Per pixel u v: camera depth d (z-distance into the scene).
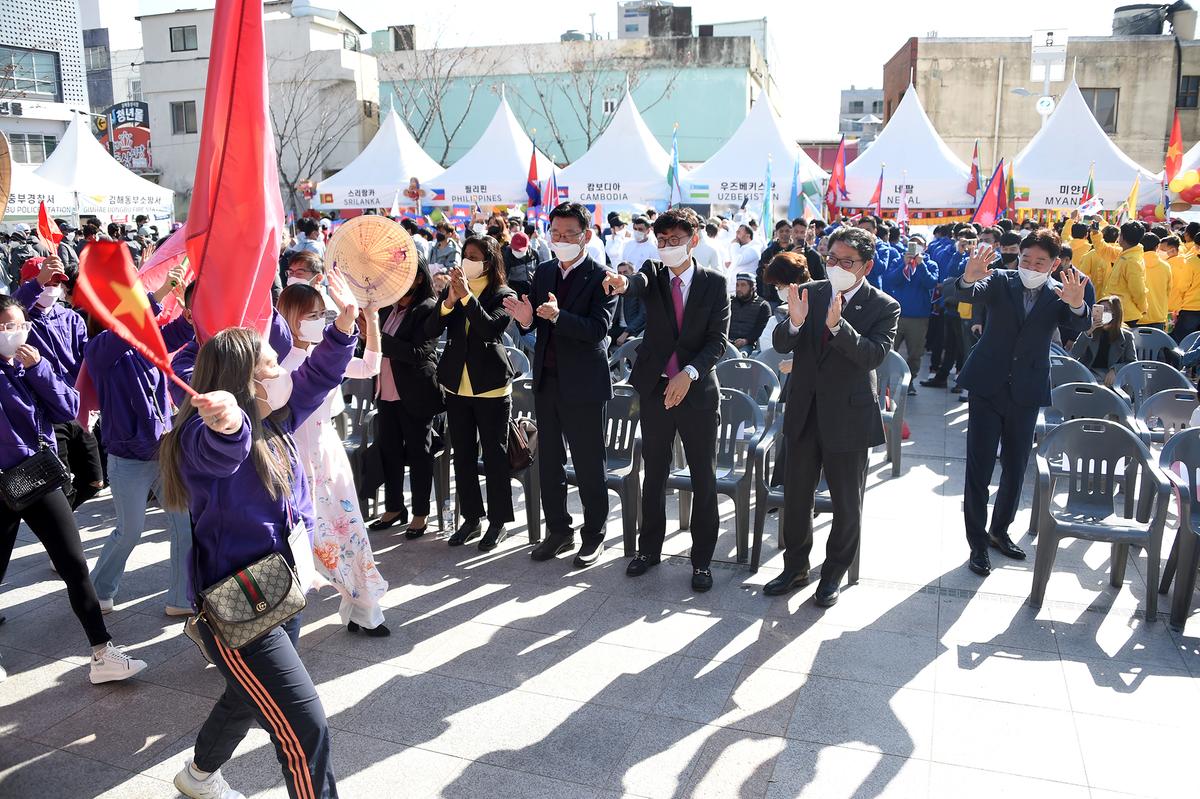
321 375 3.06
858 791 3.22
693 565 5.00
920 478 6.92
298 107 30.78
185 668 4.20
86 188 16.72
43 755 3.53
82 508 6.40
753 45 31.08
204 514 2.69
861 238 4.48
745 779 3.30
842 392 4.56
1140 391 6.89
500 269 5.39
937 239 12.70
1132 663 4.09
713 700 3.83
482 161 16.42
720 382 6.60
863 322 4.55
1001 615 4.59
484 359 5.32
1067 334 5.30
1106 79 30.41
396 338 5.43
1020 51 30.44
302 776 2.78
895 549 5.48
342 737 3.60
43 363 3.97
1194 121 30.67
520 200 16.14
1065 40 23.06
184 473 2.68
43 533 3.89
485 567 5.32
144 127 31.48
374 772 3.38
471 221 16.33
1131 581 4.99
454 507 6.20
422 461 5.70
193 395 2.34
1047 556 4.62
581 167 15.89
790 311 4.46
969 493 5.17
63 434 5.65
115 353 4.39
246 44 2.93
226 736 2.99
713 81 30.80
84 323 5.77
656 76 30.98
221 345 2.69
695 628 4.50
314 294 3.96
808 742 3.52
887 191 15.62
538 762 3.43
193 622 2.76
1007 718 3.66
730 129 30.97
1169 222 14.59
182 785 3.07
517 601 4.84
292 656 2.77
